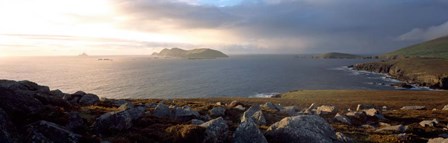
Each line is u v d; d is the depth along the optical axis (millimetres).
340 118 36719
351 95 113812
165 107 28297
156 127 19844
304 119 20750
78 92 36250
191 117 27375
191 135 17734
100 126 18344
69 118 18172
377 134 28312
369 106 64312
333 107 46094
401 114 46281
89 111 25922
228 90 168250
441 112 49031
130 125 19281
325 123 21656
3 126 13273
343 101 86375
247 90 168000
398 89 173750
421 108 63812
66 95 34219
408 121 40875
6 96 17359
